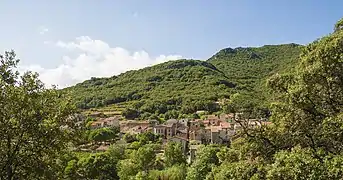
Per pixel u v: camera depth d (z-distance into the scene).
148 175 62.81
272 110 18.02
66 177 19.78
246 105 18.27
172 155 72.62
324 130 14.59
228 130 95.19
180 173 61.59
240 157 17.64
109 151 82.50
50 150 17.45
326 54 15.66
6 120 16.31
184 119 130.88
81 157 68.62
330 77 15.28
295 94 16.27
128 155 84.12
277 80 18.67
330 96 15.91
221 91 172.50
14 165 16.89
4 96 16.52
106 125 130.62
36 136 16.86
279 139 17.17
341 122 13.92
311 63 17.53
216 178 17.67
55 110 18.00
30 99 17.06
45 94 18.00
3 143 16.23
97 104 180.38
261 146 17.19
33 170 17.00
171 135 117.81
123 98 187.38
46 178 17.47
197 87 188.12
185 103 158.38
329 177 12.27
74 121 18.78
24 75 17.70
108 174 67.88
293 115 16.83
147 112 155.12
